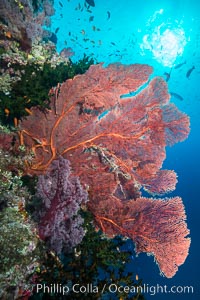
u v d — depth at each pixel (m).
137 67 4.48
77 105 4.40
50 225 3.23
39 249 3.06
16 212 2.93
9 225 2.67
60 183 3.34
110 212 4.68
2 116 4.62
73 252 3.79
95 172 4.61
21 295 2.59
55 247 3.29
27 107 4.68
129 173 5.07
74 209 3.32
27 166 4.09
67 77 5.80
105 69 4.35
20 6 6.77
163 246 4.42
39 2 9.05
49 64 5.74
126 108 4.68
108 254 3.86
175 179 5.32
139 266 15.23
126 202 4.99
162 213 4.57
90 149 4.75
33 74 5.50
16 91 4.89
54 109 4.38
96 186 4.61
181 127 4.86
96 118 5.04
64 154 4.43
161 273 4.46
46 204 3.29
